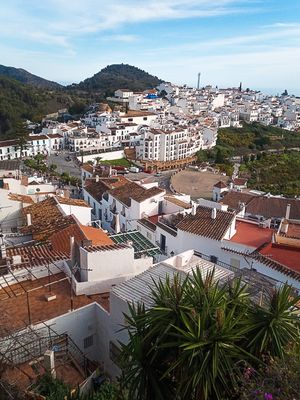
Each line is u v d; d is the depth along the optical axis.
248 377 11.88
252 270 30.77
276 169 144.75
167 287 14.92
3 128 187.75
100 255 25.08
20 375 17.83
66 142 165.25
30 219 41.12
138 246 39.12
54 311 22.80
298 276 28.94
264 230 43.81
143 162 149.00
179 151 157.62
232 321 13.09
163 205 50.50
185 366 12.72
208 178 131.50
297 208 72.25
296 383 10.71
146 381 13.84
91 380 18.64
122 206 52.44
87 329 22.64
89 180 75.56
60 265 27.62
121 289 21.55
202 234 38.41
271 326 13.44
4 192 46.03
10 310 22.84
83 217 48.56
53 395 15.48
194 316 13.09
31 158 144.50
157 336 13.93
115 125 172.00
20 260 27.56
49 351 17.97
